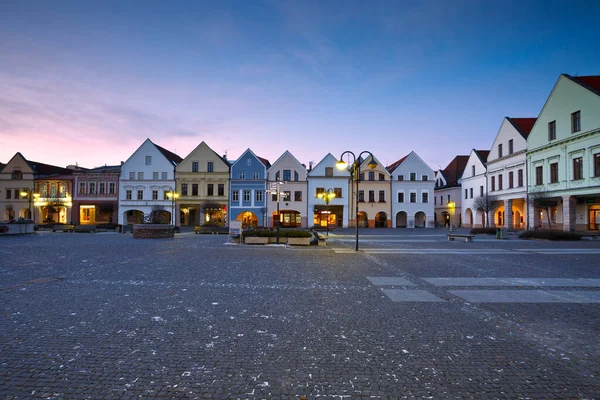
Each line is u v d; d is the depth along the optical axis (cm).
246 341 514
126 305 705
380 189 5303
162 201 5159
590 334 556
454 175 5981
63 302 726
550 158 3359
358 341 518
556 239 2530
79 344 497
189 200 5159
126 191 5200
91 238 2728
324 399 362
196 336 532
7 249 1816
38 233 3447
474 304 735
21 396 361
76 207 5200
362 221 5284
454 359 459
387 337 536
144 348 485
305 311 672
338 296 798
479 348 496
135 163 5203
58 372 413
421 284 939
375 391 378
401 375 414
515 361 455
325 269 1198
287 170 5194
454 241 2519
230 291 842
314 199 5178
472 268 1230
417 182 5309
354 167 2320
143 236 2739
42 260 1384
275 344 504
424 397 367
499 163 4341
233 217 5138
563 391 381
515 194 3972
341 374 415
